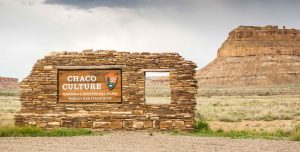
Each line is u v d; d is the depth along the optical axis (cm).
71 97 2180
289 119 3183
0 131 1925
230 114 3634
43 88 2186
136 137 1858
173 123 2109
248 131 2131
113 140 1742
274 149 1498
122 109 2148
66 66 2188
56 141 1700
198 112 3528
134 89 2152
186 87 2127
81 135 1950
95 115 2150
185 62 2139
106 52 2188
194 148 1511
